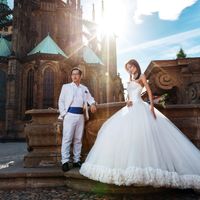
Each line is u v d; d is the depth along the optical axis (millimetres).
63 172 5656
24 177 5680
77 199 4648
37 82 47531
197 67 7809
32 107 48406
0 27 61375
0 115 48406
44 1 56719
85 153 6488
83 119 6035
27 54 52000
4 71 50000
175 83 8305
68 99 5867
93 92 55312
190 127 6105
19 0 51469
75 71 6023
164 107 6086
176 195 4793
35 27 55906
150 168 4160
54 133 6469
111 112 6254
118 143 4543
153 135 4570
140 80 5164
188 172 4441
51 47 50906
